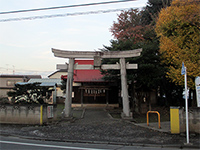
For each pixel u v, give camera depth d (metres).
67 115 13.80
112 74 16.86
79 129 10.79
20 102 12.79
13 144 7.73
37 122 11.98
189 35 12.65
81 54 14.46
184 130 9.55
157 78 15.55
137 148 7.50
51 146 7.52
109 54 14.42
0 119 12.34
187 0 12.59
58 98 28.48
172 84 19.17
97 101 21.58
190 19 12.02
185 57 12.34
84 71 23.02
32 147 7.29
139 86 17.25
